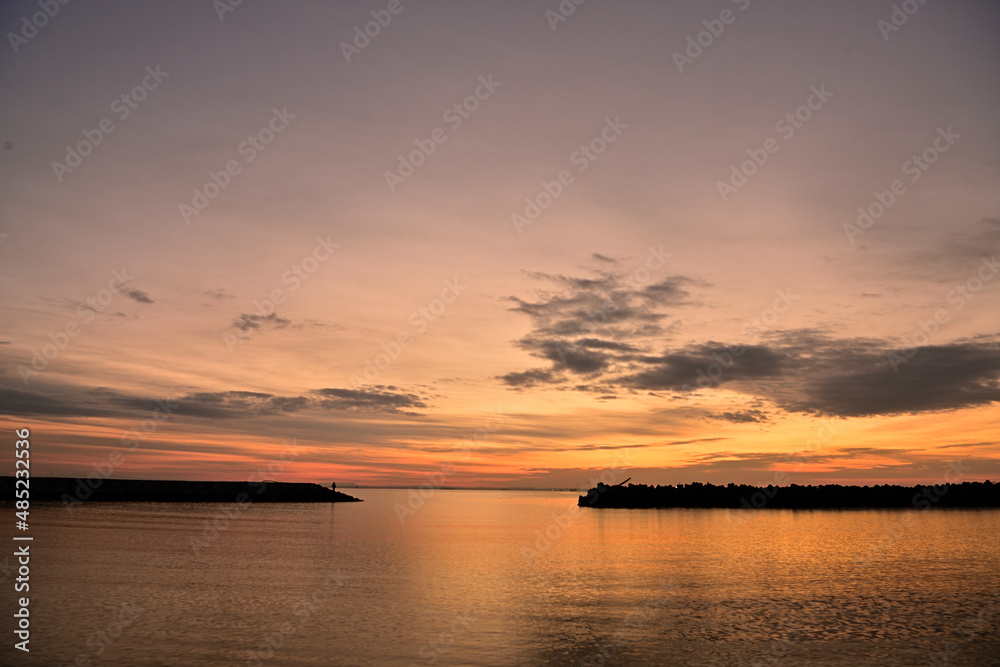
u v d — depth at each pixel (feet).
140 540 122.62
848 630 64.08
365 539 137.39
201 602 71.41
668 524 192.44
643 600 76.69
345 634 60.08
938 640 60.85
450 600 75.41
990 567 104.37
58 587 77.05
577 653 55.93
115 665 50.26
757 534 160.04
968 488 305.73
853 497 299.99
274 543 126.41
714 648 57.98
